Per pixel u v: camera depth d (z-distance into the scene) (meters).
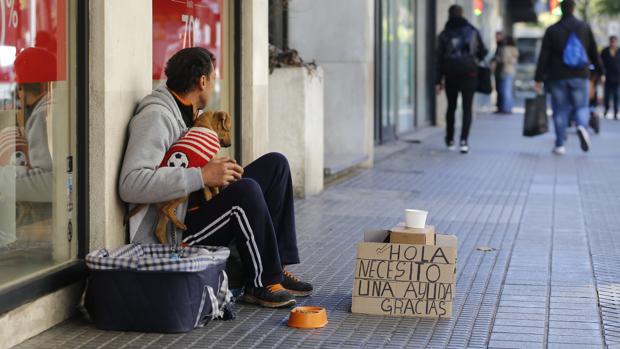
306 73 10.47
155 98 5.82
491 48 34.72
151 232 5.78
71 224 5.61
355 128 13.44
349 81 13.36
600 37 53.50
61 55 5.50
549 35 15.70
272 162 6.08
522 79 42.38
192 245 5.75
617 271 7.12
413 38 20.38
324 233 8.58
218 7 8.19
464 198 10.87
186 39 7.59
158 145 5.65
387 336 5.38
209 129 5.84
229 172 5.62
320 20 13.27
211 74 5.95
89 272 5.46
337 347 5.17
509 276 6.91
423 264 5.80
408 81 19.98
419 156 15.44
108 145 5.58
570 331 5.53
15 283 5.11
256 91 8.55
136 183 5.56
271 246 5.82
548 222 9.27
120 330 5.33
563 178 12.79
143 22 6.00
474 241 8.25
